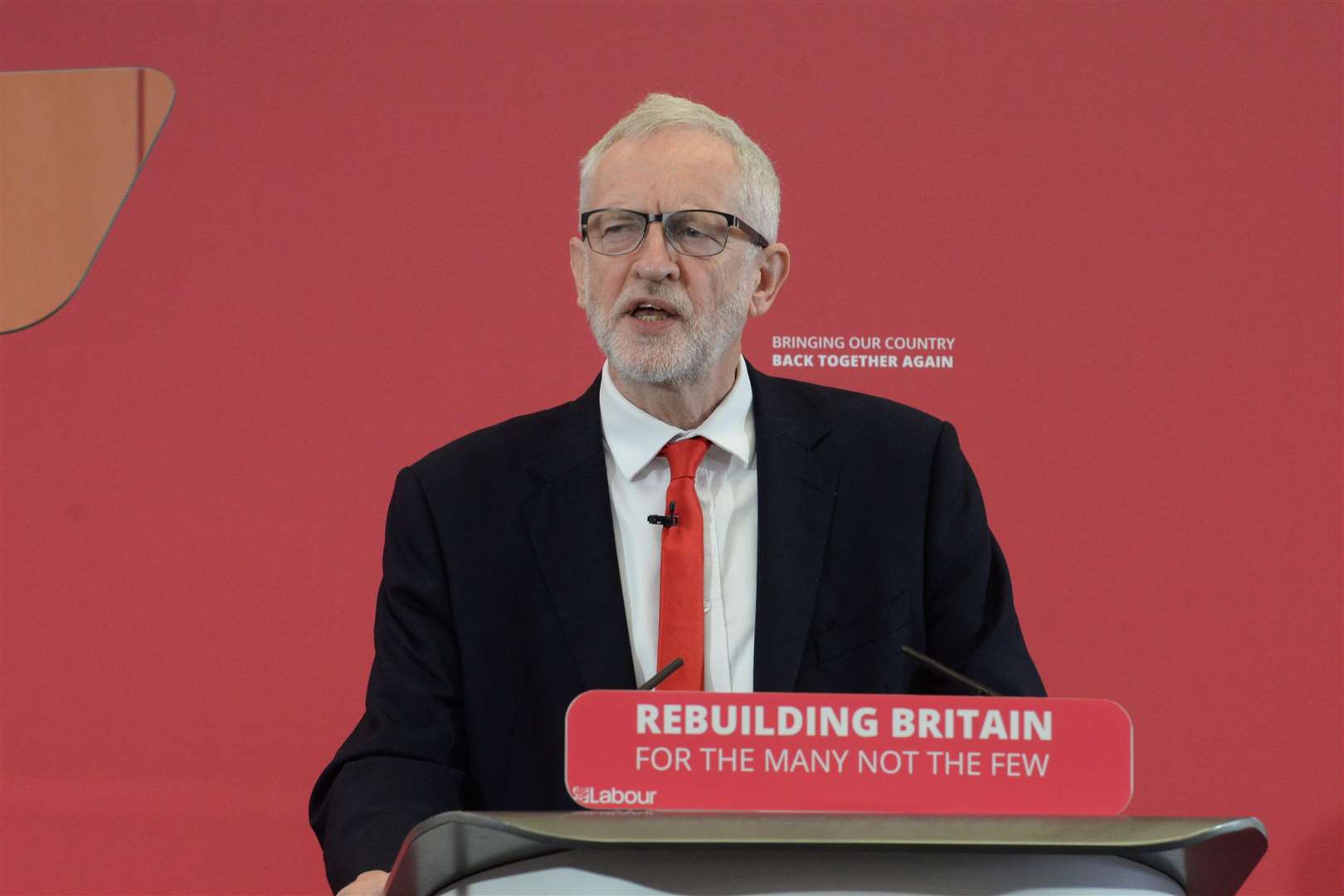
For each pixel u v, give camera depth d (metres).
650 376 8.13
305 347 10.61
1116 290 10.61
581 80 10.88
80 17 10.83
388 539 8.48
